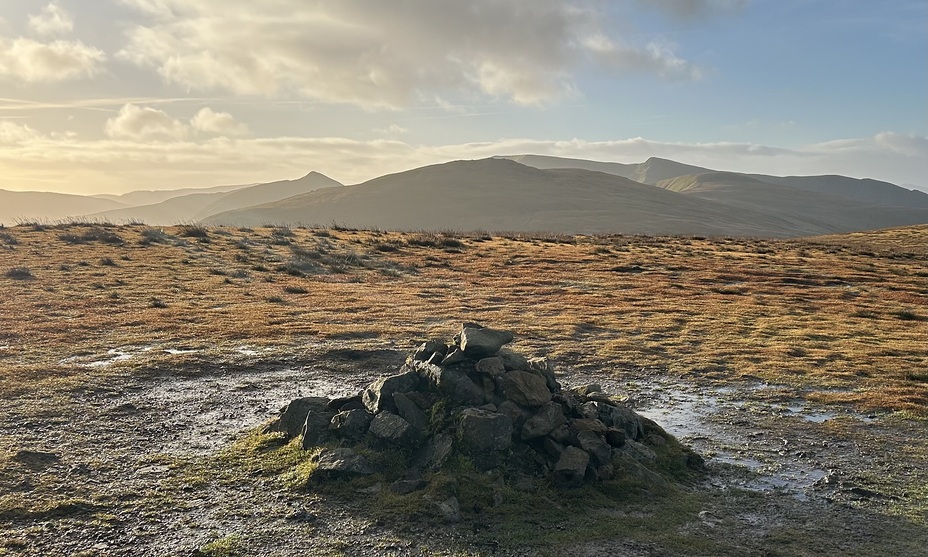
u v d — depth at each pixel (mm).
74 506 7516
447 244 42250
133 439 9922
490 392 9469
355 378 13969
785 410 12281
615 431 9180
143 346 16016
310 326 18797
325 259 34188
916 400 12727
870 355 16672
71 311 19703
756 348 17297
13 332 16688
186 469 8789
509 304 23672
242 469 8805
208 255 33625
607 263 36531
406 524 7332
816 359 16172
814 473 9258
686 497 8336
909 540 7227
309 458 8867
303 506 7742
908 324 21516
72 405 11391
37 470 8523
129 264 29609
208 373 14000
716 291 28344
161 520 7340
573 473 8312
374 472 8438
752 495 8461
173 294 23531
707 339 18406
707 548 6996
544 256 38844
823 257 44344
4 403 11258
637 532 7344
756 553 6891
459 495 7898
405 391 9617
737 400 12906
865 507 8094
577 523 7539
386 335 17984
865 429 11195
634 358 15977
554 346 17141
